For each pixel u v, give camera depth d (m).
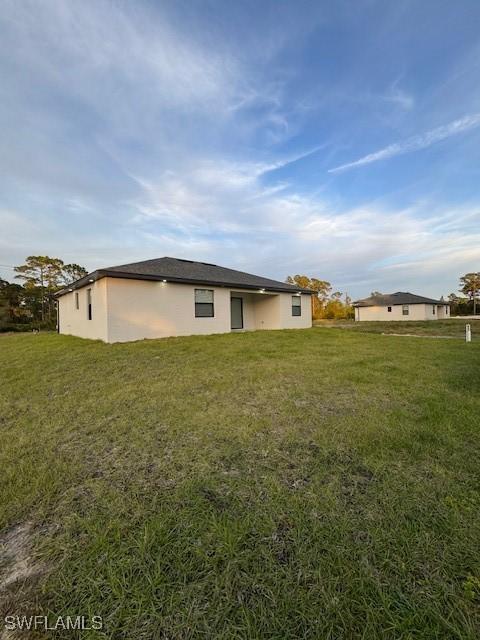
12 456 2.57
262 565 1.39
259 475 2.15
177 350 7.51
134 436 2.86
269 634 1.12
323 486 1.99
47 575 1.41
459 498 1.82
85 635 1.15
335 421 3.04
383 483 2.00
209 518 1.71
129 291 9.29
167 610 1.22
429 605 1.19
